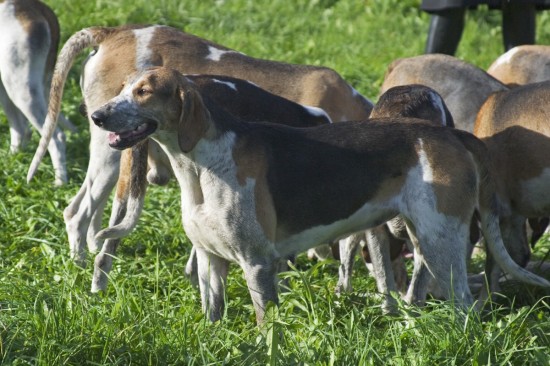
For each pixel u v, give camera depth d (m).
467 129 13.38
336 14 26.02
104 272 10.41
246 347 8.30
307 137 9.30
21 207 13.41
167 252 12.38
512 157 10.97
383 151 9.27
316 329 8.74
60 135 14.91
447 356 8.31
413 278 10.22
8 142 16.30
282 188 9.06
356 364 8.23
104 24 23.14
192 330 8.67
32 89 14.72
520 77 14.28
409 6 26.52
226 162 8.91
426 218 9.22
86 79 11.92
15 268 10.87
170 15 24.38
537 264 12.02
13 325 8.51
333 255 11.98
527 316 9.54
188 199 9.17
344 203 9.23
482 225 9.80
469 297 9.36
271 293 9.10
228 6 25.84
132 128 8.72
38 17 14.90
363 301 10.35
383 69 21.64
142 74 8.83
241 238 8.95
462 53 23.52
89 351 8.27
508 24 16.70
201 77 10.84
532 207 11.03
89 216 11.65
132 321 8.70
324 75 12.27
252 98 10.91
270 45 23.17
